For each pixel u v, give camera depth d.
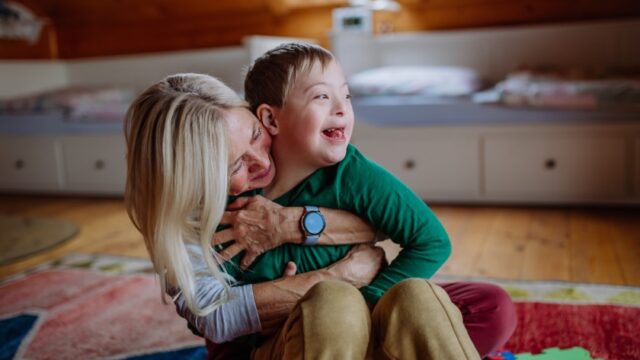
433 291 0.76
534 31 3.58
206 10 4.29
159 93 0.82
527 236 2.38
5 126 3.83
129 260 2.25
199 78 0.86
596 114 2.73
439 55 3.79
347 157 0.91
